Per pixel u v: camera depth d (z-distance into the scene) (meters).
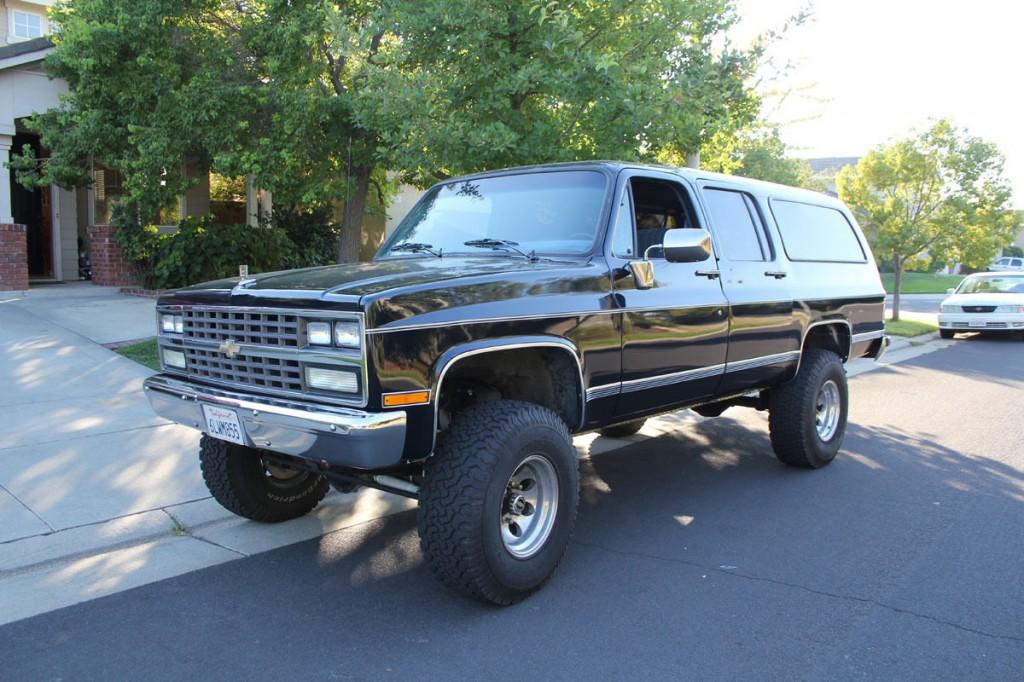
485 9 7.55
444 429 3.98
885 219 18.00
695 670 3.17
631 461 6.55
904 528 4.88
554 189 4.71
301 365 3.42
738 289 5.21
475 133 7.42
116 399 7.22
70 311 11.35
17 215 15.95
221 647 3.34
